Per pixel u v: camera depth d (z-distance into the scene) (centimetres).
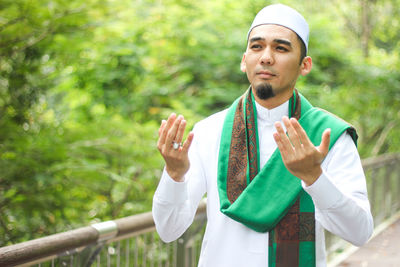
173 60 659
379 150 1059
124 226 243
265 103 173
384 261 485
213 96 650
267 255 160
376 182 639
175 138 147
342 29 1112
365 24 1068
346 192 153
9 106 489
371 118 908
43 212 471
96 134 511
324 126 166
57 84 584
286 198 157
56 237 204
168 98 648
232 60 649
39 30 475
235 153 170
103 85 614
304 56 169
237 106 179
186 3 643
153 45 611
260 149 171
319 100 670
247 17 670
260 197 159
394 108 912
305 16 744
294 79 168
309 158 136
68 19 482
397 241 565
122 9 538
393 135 1014
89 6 480
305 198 162
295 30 162
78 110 621
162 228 165
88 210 560
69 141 504
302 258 159
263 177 161
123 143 505
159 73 660
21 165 441
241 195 160
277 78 163
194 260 321
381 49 1073
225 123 177
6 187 450
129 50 570
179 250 307
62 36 500
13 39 471
